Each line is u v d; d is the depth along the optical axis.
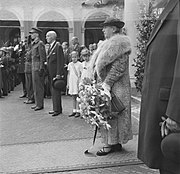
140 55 2.64
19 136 4.02
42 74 5.62
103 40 3.08
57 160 3.17
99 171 2.86
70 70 5.06
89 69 3.41
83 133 4.16
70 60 5.03
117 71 3.00
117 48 2.93
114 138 3.21
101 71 3.04
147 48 1.54
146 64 1.54
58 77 5.02
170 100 1.25
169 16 1.35
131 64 3.05
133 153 3.31
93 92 2.95
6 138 3.92
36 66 5.61
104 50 2.99
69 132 4.21
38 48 5.34
